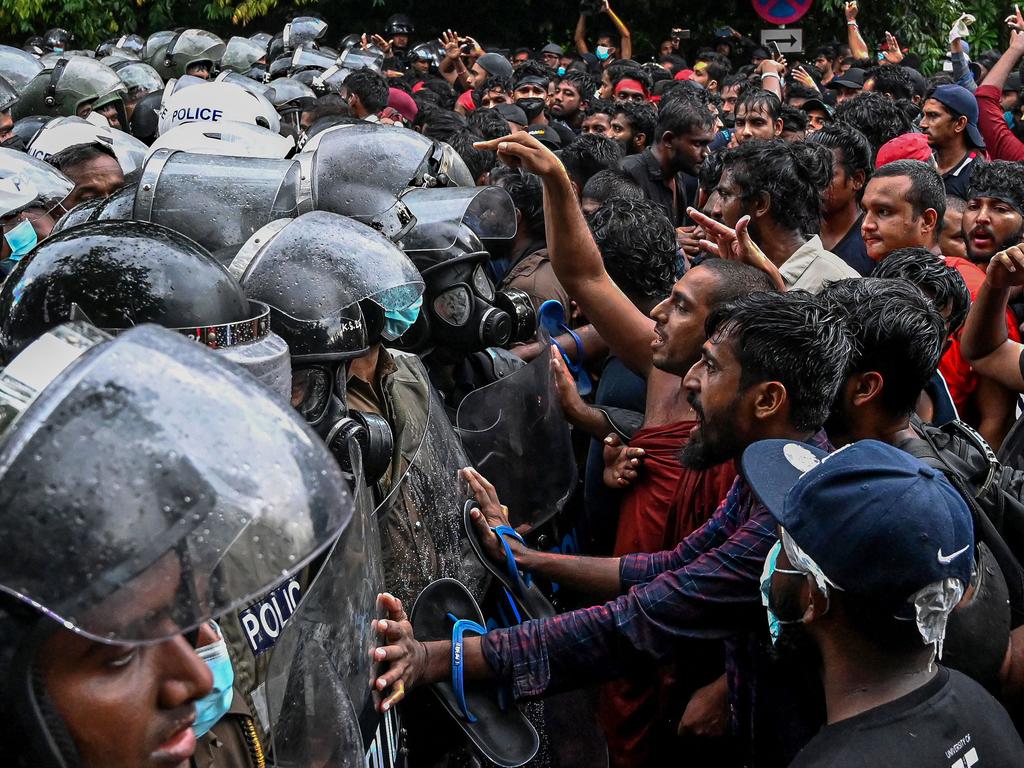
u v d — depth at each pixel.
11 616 0.81
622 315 2.68
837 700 1.47
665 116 5.46
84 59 5.81
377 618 1.75
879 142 5.93
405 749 1.93
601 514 2.92
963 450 2.18
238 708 1.34
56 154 3.44
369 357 2.06
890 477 1.42
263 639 1.45
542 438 2.74
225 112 3.29
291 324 1.73
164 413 0.84
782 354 1.92
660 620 1.92
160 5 13.62
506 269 3.91
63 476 0.80
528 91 8.29
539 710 2.25
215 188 2.23
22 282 1.49
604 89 9.63
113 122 5.79
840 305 2.05
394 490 2.01
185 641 0.93
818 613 1.46
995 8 16.95
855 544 1.39
